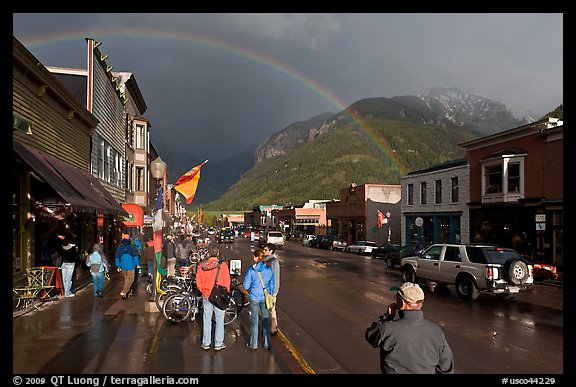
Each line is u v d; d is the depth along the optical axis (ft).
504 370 22.40
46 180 36.40
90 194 51.57
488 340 28.40
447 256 48.29
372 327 12.34
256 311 25.43
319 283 56.39
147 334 28.09
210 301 24.68
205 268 25.16
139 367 21.74
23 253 39.65
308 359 23.70
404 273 55.62
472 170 93.35
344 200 166.71
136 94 111.55
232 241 181.27
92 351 24.26
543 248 72.64
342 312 37.22
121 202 92.58
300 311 37.63
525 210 77.92
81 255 57.67
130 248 41.65
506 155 80.74
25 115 40.60
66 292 41.68
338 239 138.51
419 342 11.38
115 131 85.92
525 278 42.19
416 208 115.96
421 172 116.78
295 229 250.37
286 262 90.63
